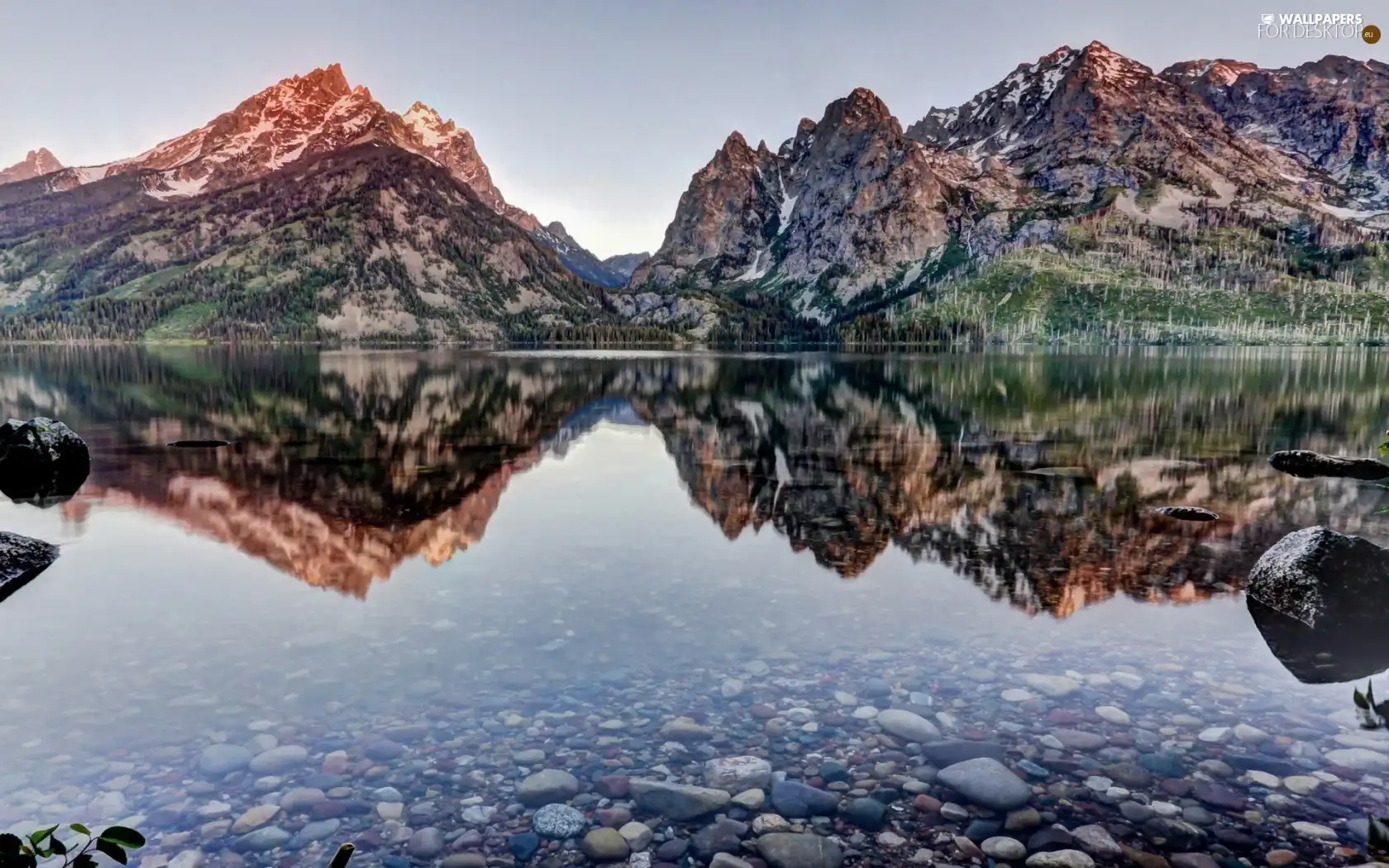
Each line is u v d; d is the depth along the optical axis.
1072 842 5.75
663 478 24.23
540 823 6.04
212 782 6.65
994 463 27.25
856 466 26.67
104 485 22.42
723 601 11.88
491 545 15.58
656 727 7.71
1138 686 8.69
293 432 35.78
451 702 8.27
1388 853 5.57
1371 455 28.98
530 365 118.62
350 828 5.96
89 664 9.33
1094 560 14.41
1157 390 65.19
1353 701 8.27
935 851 5.68
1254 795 6.40
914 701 8.30
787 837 5.84
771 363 132.62
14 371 90.31
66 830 5.93
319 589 12.51
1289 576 11.45
